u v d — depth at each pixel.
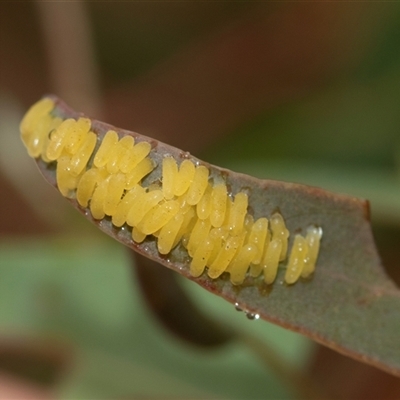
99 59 0.18
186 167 0.08
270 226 0.09
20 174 0.14
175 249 0.08
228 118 0.18
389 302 0.09
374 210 0.11
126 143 0.08
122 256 0.11
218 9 0.17
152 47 0.18
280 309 0.09
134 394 0.11
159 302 0.09
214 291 0.08
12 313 0.11
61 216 0.13
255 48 0.17
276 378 0.11
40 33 0.18
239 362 0.11
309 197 0.09
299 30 0.17
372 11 0.15
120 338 0.11
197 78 0.18
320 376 0.13
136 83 0.18
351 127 0.13
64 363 0.11
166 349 0.11
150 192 0.08
